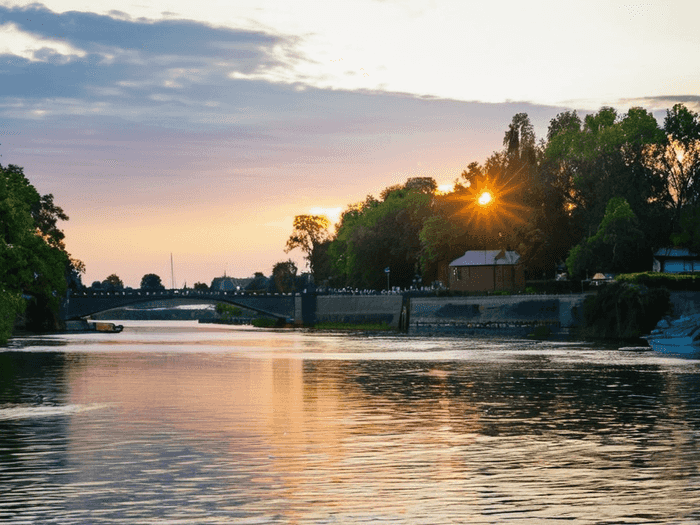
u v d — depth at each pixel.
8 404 47.53
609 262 148.00
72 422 40.19
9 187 120.38
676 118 165.62
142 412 43.94
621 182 157.12
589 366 76.62
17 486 26.69
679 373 68.69
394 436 36.19
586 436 36.25
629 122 181.38
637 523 22.66
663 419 41.75
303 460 30.80
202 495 25.52
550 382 60.97
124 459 30.95
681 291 125.25
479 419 41.62
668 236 154.12
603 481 27.42
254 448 33.19
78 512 23.59
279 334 177.62
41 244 125.62
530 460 30.88
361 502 24.72
